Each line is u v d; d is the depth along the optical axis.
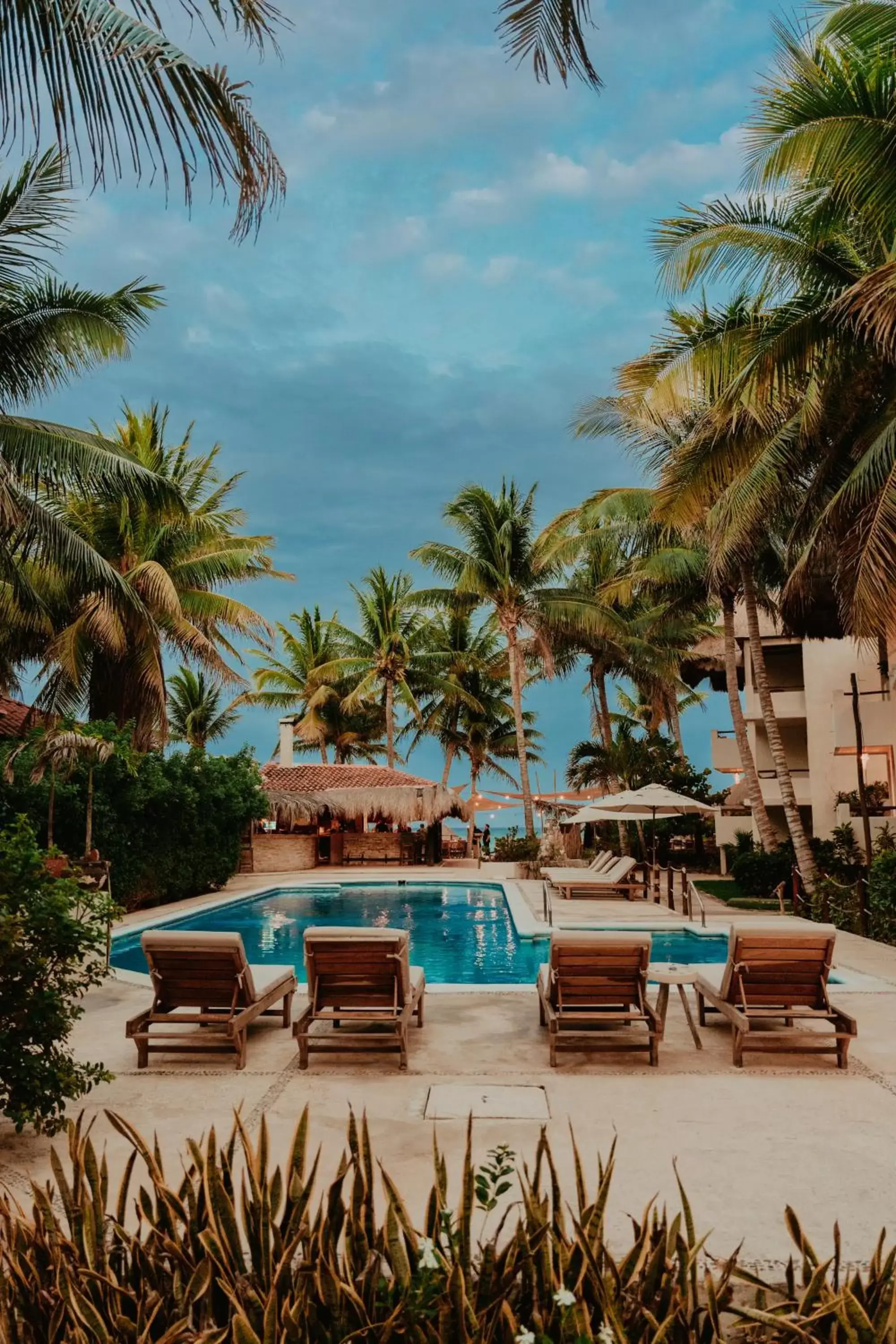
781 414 12.93
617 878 18.23
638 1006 6.33
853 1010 7.77
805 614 17.05
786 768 17.36
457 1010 7.89
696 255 11.37
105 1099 5.36
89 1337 1.84
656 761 28.70
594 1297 1.92
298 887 23.45
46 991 4.46
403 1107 5.18
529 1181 2.19
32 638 18.30
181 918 16.31
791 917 15.16
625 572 28.09
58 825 14.80
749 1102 5.27
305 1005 8.19
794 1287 2.28
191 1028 7.37
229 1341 1.91
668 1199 3.85
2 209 11.89
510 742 42.41
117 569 20.00
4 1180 4.13
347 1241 2.10
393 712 40.31
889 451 10.27
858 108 9.27
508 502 30.23
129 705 18.78
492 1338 1.83
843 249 11.63
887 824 18.91
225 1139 4.63
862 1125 4.84
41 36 3.92
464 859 31.94
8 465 12.50
